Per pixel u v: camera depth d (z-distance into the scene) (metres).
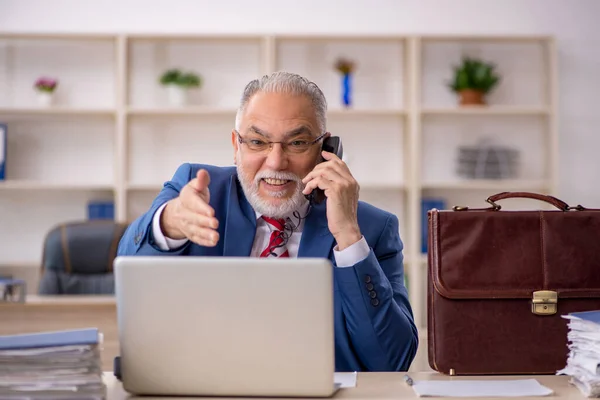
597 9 5.17
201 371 1.27
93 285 3.68
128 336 1.27
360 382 1.42
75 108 4.81
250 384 1.27
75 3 4.99
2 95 5.01
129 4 5.02
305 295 1.26
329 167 1.70
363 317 1.68
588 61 5.18
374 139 5.12
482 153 5.02
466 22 5.12
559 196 5.19
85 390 1.21
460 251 1.52
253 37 4.86
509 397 1.29
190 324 1.26
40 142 5.04
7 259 4.99
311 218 1.84
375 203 5.11
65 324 2.89
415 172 4.84
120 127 4.82
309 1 5.09
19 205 5.02
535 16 5.16
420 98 5.14
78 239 3.71
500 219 1.53
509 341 1.50
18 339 1.25
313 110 1.80
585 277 1.51
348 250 1.68
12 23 4.95
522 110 4.92
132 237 1.72
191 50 5.08
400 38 4.92
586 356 1.36
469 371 1.50
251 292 1.26
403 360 1.74
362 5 5.10
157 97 5.07
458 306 1.51
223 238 1.85
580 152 5.20
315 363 1.27
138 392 1.28
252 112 1.79
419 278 4.80
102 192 5.07
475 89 4.93
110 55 5.05
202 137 5.10
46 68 5.03
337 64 4.91
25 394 1.20
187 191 1.50
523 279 1.51
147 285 1.26
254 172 1.80
